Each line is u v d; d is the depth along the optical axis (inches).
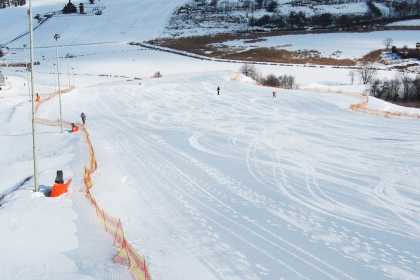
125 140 1472.7
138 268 564.4
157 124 1807.3
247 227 720.3
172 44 6156.5
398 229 716.0
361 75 4003.4
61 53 5831.7
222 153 1272.1
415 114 2156.7
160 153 1272.1
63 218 738.8
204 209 805.9
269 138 1487.5
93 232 684.7
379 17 7352.4
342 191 916.6
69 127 1806.1
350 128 1683.1
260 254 621.0
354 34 6102.4
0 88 2994.6
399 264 596.1
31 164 1197.1
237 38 6382.9
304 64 4761.3
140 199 861.8
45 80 3764.8
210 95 2667.3
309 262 597.9
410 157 1220.5
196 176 1026.7
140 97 2650.1
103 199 853.2
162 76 3801.7
